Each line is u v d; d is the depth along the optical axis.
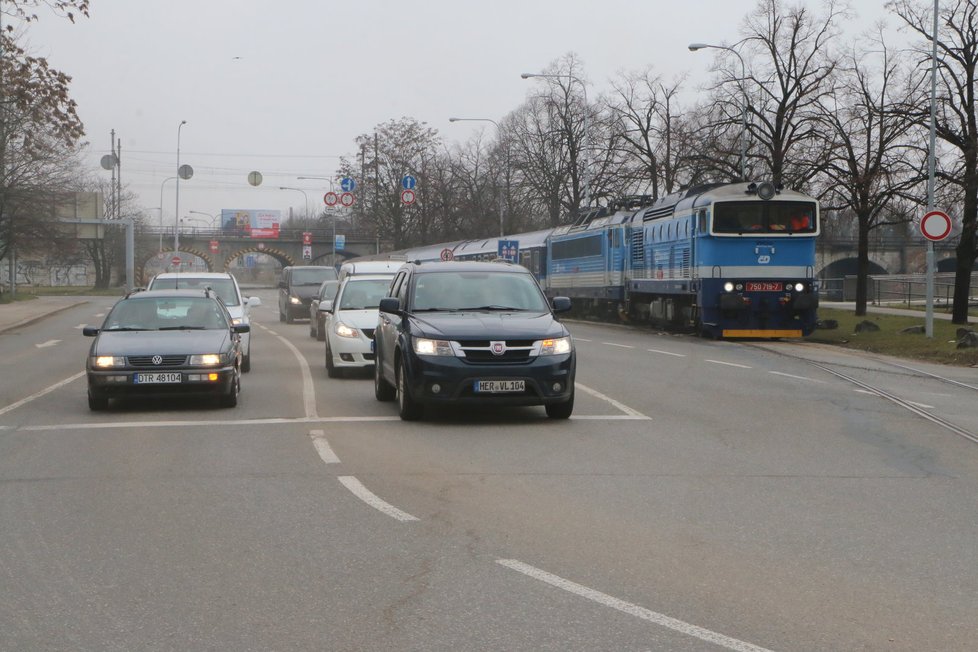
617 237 38.72
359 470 9.73
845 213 41.09
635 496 8.55
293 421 13.09
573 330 35.25
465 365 12.38
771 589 5.98
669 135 52.62
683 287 31.03
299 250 116.44
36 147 30.16
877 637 5.18
